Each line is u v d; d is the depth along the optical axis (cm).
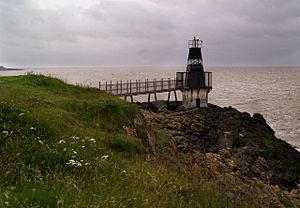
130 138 1481
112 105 1817
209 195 966
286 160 3241
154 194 759
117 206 609
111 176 808
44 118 1171
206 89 5319
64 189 630
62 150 871
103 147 1218
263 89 13762
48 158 809
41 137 973
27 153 807
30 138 909
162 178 985
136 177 873
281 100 9781
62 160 829
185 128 3712
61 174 731
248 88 14225
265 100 9762
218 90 13075
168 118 3944
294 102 9231
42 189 601
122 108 1858
